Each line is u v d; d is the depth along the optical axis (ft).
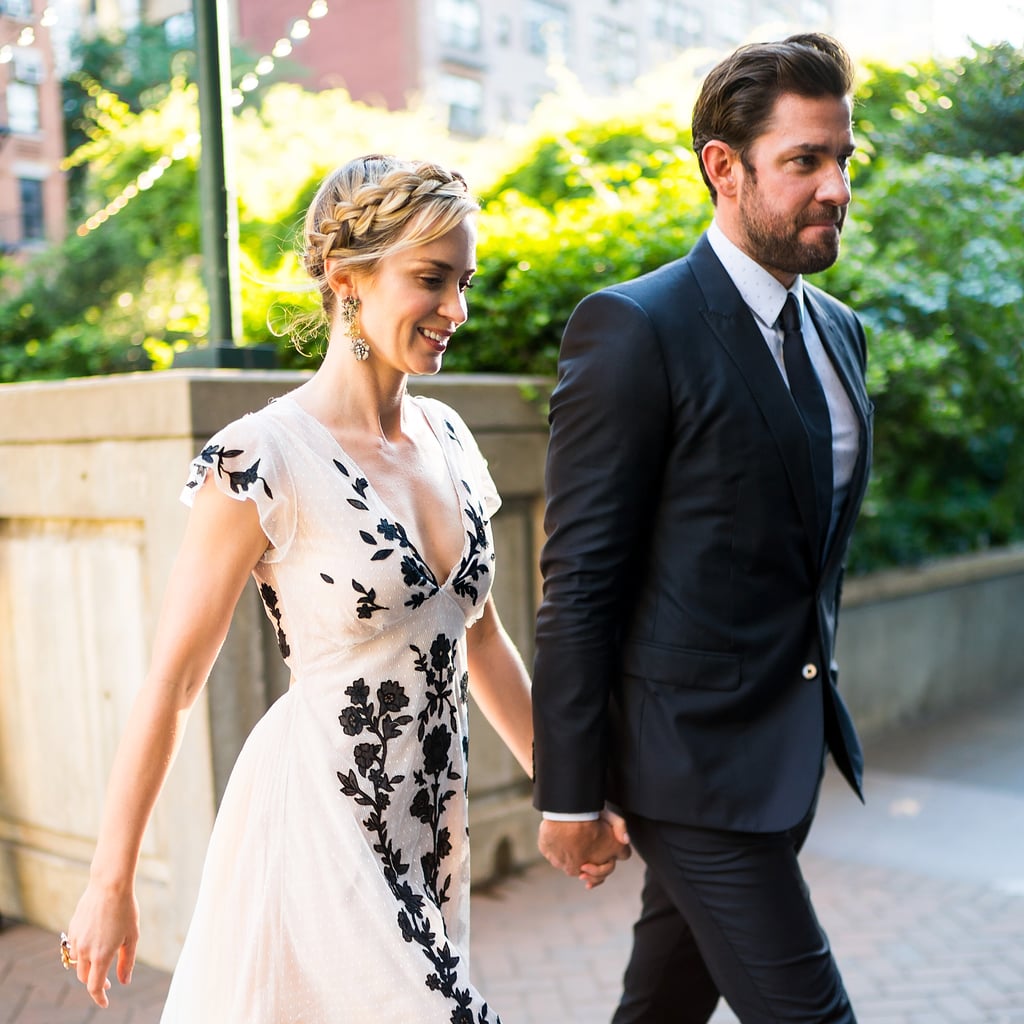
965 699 20.49
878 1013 9.30
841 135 5.58
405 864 5.25
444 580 5.52
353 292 5.24
